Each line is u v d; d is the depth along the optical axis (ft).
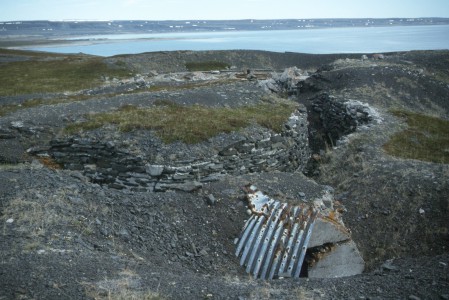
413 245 38.60
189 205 38.22
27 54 270.87
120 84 114.21
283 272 31.99
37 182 37.09
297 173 49.60
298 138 65.67
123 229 32.63
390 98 102.94
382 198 44.78
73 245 27.50
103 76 173.99
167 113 62.28
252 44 536.83
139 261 27.71
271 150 57.93
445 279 25.26
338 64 135.64
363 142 63.62
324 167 60.18
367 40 592.60
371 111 81.92
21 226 28.76
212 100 74.28
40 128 55.98
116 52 410.93
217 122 57.72
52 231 28.86
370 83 110.22
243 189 41.27
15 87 128.57
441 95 110.42
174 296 21.89
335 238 35.12
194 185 40.70
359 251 38.60
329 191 44.47
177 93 76.69
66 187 36.91
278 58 257.55
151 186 47.39
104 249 28.37
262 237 34.53
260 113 68.49
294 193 42.24
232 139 53.67
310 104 103.45
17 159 51.57
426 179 46.09
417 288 24.08
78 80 152.05
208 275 29.35
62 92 106.83
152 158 47.88
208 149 50.88
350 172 54.19
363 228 41.57
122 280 23.07
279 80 123.34
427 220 40.75
